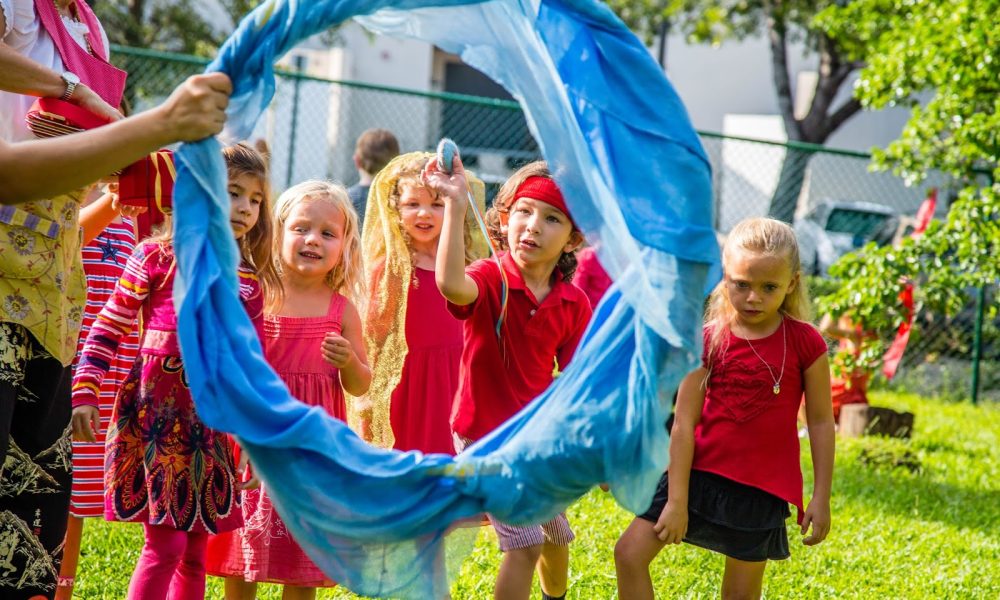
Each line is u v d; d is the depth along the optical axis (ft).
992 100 28.66
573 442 8.46
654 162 8.65
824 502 11.36
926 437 27.66
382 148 22.22
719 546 11.27
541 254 11.50
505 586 10.94
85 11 10.23
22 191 7.44
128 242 12.82
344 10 7.88
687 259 8.54
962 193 27.48
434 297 13.15
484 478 8.40
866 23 34.68
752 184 55.11
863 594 14.65
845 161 56.70
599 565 14.69
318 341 11.54
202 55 51.90
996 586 15.52
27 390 8.93
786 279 11.25
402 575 8.36
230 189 10.65
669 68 73.15
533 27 8.66
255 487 10.90
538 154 49.39
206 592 12.85
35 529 9.04
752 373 11.28
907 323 26.53
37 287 8.79
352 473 8.02
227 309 7.71
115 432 10.61
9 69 8.68
